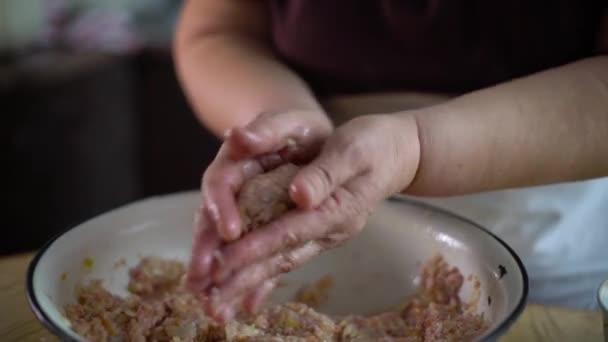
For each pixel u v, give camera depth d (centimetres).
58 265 64
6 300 71
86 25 199
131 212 72
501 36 80
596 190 82
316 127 60
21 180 172
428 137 62
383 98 85
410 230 72
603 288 62
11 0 175
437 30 81
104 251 69
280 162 60
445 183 64
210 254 52
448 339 63
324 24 85
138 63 195
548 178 67
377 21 83
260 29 94
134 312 66
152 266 72
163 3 224
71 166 179
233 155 57
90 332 61
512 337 67
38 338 66
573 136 65
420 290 71
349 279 74
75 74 175
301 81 81
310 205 53
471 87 83
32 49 185
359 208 57
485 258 66
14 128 167
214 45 89
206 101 83
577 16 79
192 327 63
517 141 64
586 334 67
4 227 173
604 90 67
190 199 74
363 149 56
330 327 66
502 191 82
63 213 180
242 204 55
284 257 55
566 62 81
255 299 54
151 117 199
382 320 69
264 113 61
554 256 83
